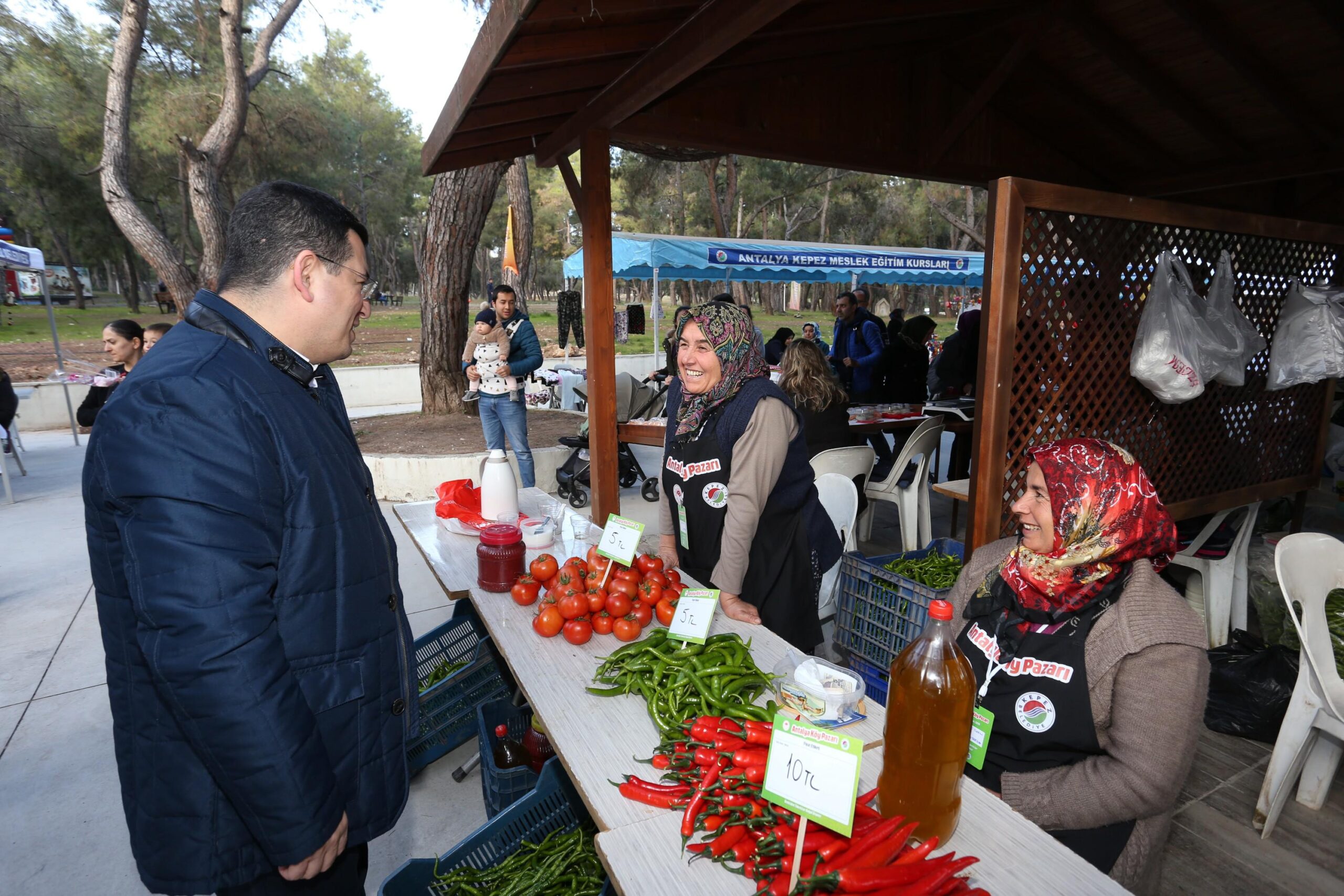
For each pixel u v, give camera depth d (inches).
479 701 108.9
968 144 193.6
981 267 445.7
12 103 851.4
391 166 1626.5
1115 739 56.3
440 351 335.0
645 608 74.5
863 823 44.2
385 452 249.9
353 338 56.9
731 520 82.7
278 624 48.2
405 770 57.5
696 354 84.2
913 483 181.9
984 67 181.5
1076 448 58.0
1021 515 61.0
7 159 978.7
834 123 171.6
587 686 64.4
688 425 88.7
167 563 41.7
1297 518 161.9
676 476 90.9
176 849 48.0
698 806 45.9
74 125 784.9
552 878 65.4
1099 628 57.6
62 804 98.6
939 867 39.6
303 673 49.4
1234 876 85.7
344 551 51.3
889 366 303.7
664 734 55.5
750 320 85.0
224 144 435.2
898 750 45.1
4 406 245.9
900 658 46.0
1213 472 134.7
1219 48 151.0
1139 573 57.9
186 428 43.1
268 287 50.3
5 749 110.7
